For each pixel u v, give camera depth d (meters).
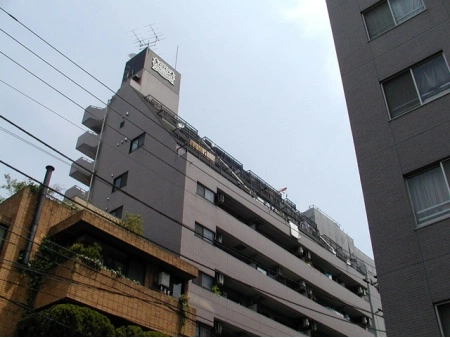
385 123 14.74
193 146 35.03
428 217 12.64
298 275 36.34
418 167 13.36
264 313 33.38
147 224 30.14
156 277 23.11
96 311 18.25
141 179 33.06
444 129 13.39
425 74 14.70
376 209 13.57
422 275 11.91
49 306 18.31
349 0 18.27
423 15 15.74
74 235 20.75
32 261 19.66
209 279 28.34
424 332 11.23
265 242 34.38
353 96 16.02
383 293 12.32
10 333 17.77
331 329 37.25
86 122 40.81
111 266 21.34
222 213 31.70
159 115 36.62
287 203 43.59
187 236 28.12
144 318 20.50
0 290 18.27
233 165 38.88
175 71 43.75
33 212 20.72
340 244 50.72
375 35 16.78
